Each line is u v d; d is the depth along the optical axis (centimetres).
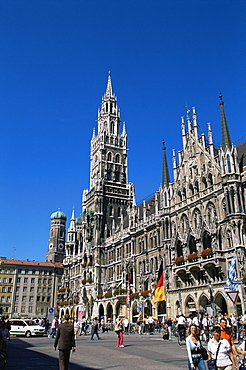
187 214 6425
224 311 5434
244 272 5006
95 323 4356
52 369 2048
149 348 3103
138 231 8225
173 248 6506
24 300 15150
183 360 2352
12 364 2264
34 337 5191
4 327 2783
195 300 5784
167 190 7088
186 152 6788
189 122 6831
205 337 3456
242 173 5522
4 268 15238
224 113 5903
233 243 5178
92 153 11888
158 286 6756
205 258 5606
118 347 3209
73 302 10944
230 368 1341
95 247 10062
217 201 5744
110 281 9488
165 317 6538
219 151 5916
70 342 1650
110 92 12350
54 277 15925
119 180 11194
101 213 10412
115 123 11925
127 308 8081
